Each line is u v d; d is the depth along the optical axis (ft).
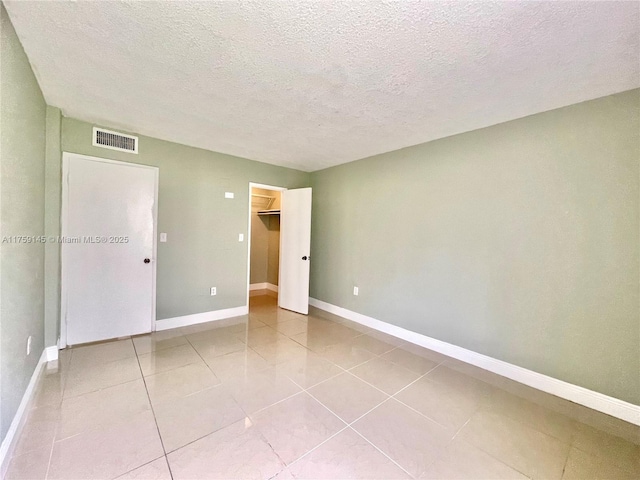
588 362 6.73
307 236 13.74
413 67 5.65
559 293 7.16
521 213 7.79
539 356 7.47
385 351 9.60
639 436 5.73
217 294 12.36
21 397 5.54
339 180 13.71
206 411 6.12
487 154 8.48
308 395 6.86
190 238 11.43
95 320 9.46
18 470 4.47
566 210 7.05
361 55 5.31
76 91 6.98
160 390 6.86
